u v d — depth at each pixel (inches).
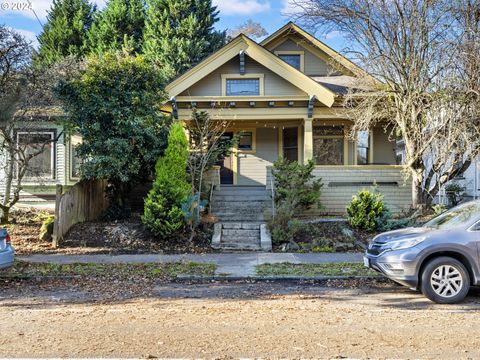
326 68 713.0
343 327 207.0
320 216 550.0
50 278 334.3
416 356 168.6
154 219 462.0
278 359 165.0
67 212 480.7
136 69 521.3
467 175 698.8
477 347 178.9
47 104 572.1
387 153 682.8
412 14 494.9
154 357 166.9
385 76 516.4
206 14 1290.6
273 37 708.7
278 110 592.7
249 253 431.8
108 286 311.9
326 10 539.2
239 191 592.4
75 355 169.2
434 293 260.8
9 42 462.9
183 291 296.7
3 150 587.2
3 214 551.8
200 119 554.9
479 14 488.4
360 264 372.8
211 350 174.4
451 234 269.1
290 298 274.5
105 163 496.1
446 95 472.4
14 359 165.2
